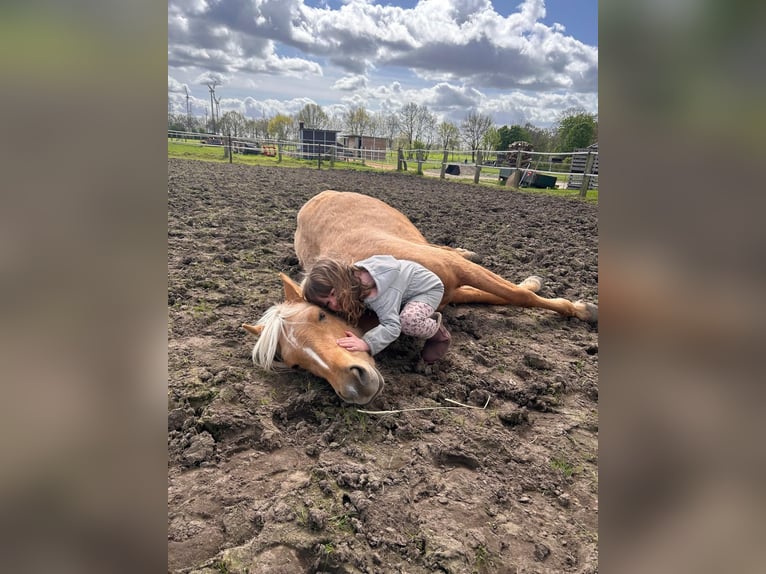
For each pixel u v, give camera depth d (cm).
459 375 296
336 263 275
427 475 211
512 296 363
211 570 162
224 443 231
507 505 197
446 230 699
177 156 2194
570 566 172
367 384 238
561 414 264
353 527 181
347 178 1667
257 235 623
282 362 279
